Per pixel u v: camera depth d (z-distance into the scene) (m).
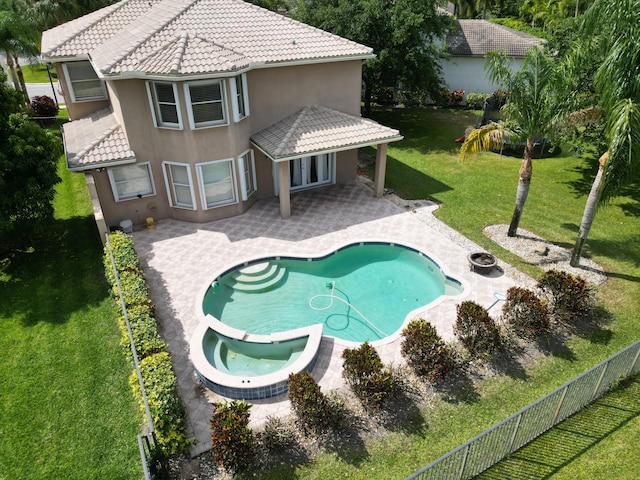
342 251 20.02
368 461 11.10
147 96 19.09
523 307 14.67
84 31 23.45
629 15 13.72
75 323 15.80
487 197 24.28
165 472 10.75
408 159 29.62
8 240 20.25
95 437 11.96
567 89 16.28
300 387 11.78
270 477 10.73
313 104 23.03
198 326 14.94
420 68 33.44
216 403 11.64
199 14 21.88
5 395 13.12
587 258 18.84
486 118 33.00
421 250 19.45
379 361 12.66
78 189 25.28
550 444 11.54
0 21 32.66
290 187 24.78
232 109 19.75
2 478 11.00
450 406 12.52
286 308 16.88
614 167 14.37
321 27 33.28
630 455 11.22
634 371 13.56
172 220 22.03
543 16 63.12
